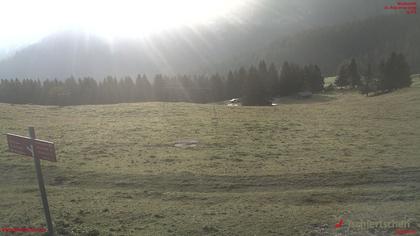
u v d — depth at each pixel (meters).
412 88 62.06
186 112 37.16
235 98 91.88
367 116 33.56
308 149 18.73
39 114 34.06
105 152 18.12
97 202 10.76
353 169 13.82
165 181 12.88
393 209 9.66
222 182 12.68
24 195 11.46
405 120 29.34
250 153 17.83
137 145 20.09
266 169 14.27
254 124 29.17
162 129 25.95
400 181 12.20
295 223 9.02
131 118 32.19
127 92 91.56
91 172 14.00
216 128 26.80
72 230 8.70
